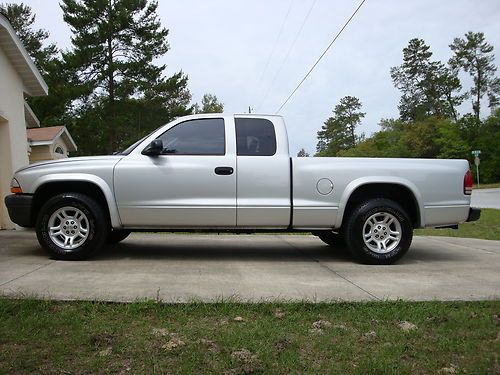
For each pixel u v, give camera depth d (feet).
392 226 20.27
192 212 19.75
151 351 10.51
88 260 19.89
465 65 227.40
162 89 97.55
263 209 19.85
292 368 9.90
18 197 19.85
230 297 13.99
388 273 18.28
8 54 31.76
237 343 10.94
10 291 14.29
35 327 11.59
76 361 9.98
